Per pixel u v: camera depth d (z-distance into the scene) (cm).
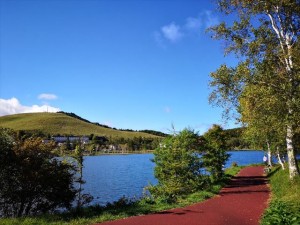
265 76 2158
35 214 1911
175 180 2550
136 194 3900
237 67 2200
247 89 2161
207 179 2720
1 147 1844
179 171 2572
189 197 2348
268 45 2230
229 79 2227
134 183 5112
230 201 2169
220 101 2275
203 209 1902
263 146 4616
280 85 2117
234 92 2238
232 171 4947
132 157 15562
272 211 1315
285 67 2227
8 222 1398
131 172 7275
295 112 2002
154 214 1767
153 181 5394
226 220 1589
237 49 2275
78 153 1997
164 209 1916
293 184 2133
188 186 2577
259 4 2247
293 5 2180
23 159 1880
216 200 2233
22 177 1848
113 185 4847
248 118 2492
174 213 1789
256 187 2912
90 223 1520
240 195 2433
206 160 3123
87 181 5353
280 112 2053
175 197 2466
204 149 2930
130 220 1600
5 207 1905
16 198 1869
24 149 1925
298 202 1491
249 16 2278
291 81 2097
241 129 3762
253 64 2195
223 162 3662
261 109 2133
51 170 1922
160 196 2516
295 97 2044
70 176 2009
